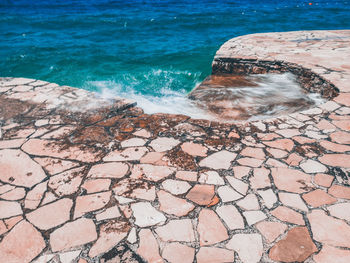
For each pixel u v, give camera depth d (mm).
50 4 29234
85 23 17688
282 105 4844
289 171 2596
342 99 3986
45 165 2744
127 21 18375
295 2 31047
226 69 6625
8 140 3172
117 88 7766
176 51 11453
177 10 23922
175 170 2645
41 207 2254
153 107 5203
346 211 2152
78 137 3230
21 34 14453
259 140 3107
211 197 2322
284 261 1800
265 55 6332
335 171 2580
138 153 2914
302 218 2105
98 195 2363
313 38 7918
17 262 1840
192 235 2000
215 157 2824
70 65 9781
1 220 2143
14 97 4289
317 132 3223
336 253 1838
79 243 1953
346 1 31500
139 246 1922
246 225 2064
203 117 4590
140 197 2334
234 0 33469
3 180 2557
